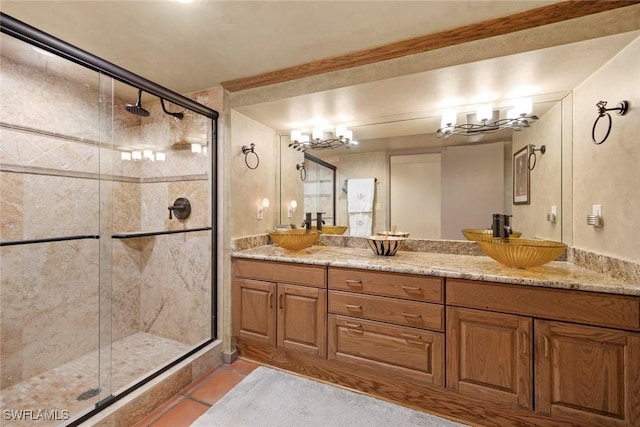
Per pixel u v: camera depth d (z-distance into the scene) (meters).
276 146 2.81
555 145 1.90
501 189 2.10
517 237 2.04
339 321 1.87
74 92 2.08
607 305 1.28
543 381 1.38
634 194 1.28
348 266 1.84
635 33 1.26
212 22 1.47
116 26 1.50
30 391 1.73
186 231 2.29
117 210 2.43
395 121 2.36
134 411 1.55
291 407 1.68
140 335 2.56
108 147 2.23
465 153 2.19
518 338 1.43
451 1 1.32
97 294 2.22
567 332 1.34
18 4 1.32
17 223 1.82
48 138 1.96
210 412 1.64
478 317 1.52
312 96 1.98
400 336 1.70
